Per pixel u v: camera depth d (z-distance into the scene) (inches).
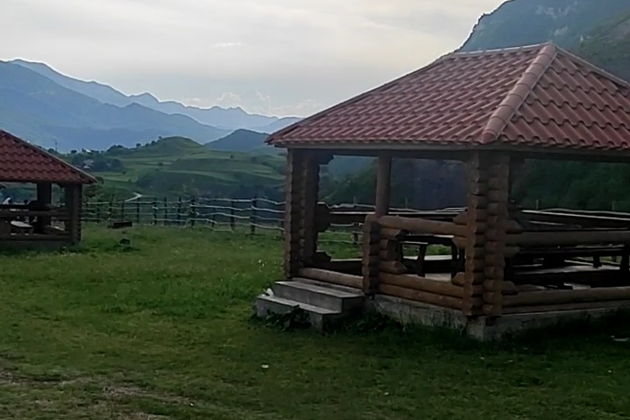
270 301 504.1
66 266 757.3
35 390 339.6
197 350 423.2
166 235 1127.6
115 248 940.0
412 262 547.2
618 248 525.0
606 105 465.7
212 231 1198.9
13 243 920.9
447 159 465.1
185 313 526.0
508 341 420.8
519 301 426.6
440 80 527.5
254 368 382.9
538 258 541.3
